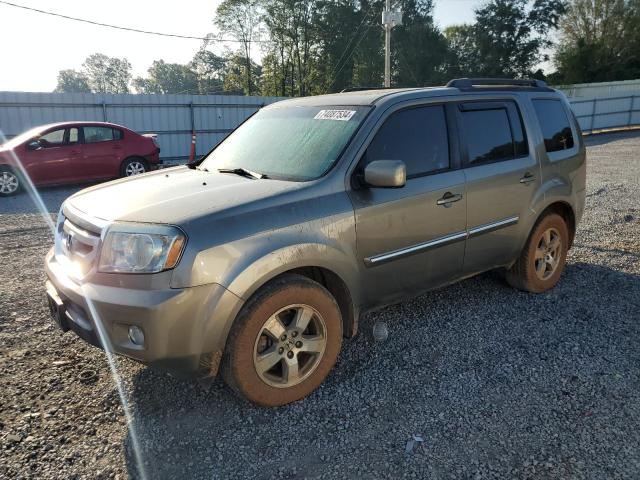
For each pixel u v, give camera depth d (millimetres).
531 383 3268
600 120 28375
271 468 2562
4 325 4203
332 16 49125
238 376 2859
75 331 2969
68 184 12984
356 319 3424
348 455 2646
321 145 3502
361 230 3283
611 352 3645
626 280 5059
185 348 2668
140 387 3293
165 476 2510
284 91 54656
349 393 3207
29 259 6266
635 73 46000
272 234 2889
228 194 3021
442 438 2758
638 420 2859
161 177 3701
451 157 3863
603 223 7434
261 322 2877
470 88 4191
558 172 4719
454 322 4180
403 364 3537
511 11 47750
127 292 2646
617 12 47875
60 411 3027
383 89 4258
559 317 4250
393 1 46125
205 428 2885
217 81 85688
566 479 2434
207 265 2662
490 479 2449
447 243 3812
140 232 2666
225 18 52219
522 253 4570
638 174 12039
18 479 2475
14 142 11820
